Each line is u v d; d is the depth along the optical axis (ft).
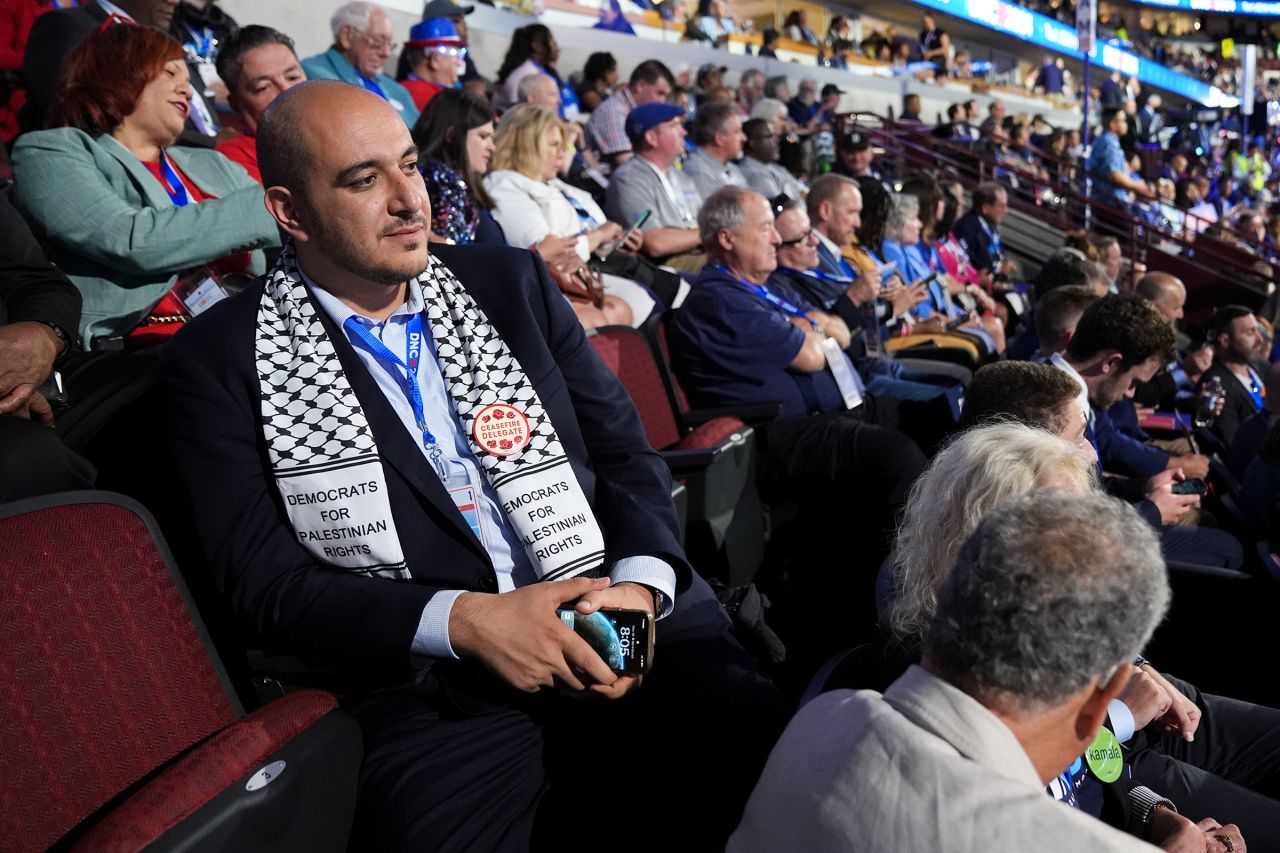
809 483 11.63
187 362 5.59
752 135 23.62
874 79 52.16
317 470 5.47
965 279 24.84
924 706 3.75
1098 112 71.20
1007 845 3.40
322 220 5.44
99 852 4.02
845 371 12.80
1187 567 8.88
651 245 16.88
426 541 5.65
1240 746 7.18
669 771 5.61
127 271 7.95
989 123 49.55
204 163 9.29
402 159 5.48
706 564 9.72
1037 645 3.61
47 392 6.21
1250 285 34.50
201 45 17.61
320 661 5.47
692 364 12.60
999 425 5.68
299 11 27.02
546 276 6.25
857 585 11.30
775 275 14.67
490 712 5.67
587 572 5.84
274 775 4.53
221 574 5.55
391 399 5.78
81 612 4.84
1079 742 3.88
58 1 13.34
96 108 8.32
